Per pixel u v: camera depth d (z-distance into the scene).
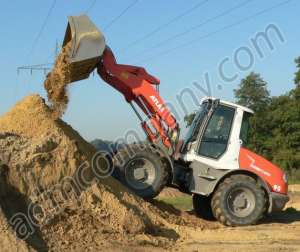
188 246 8.86
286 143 45.91
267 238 9.89
